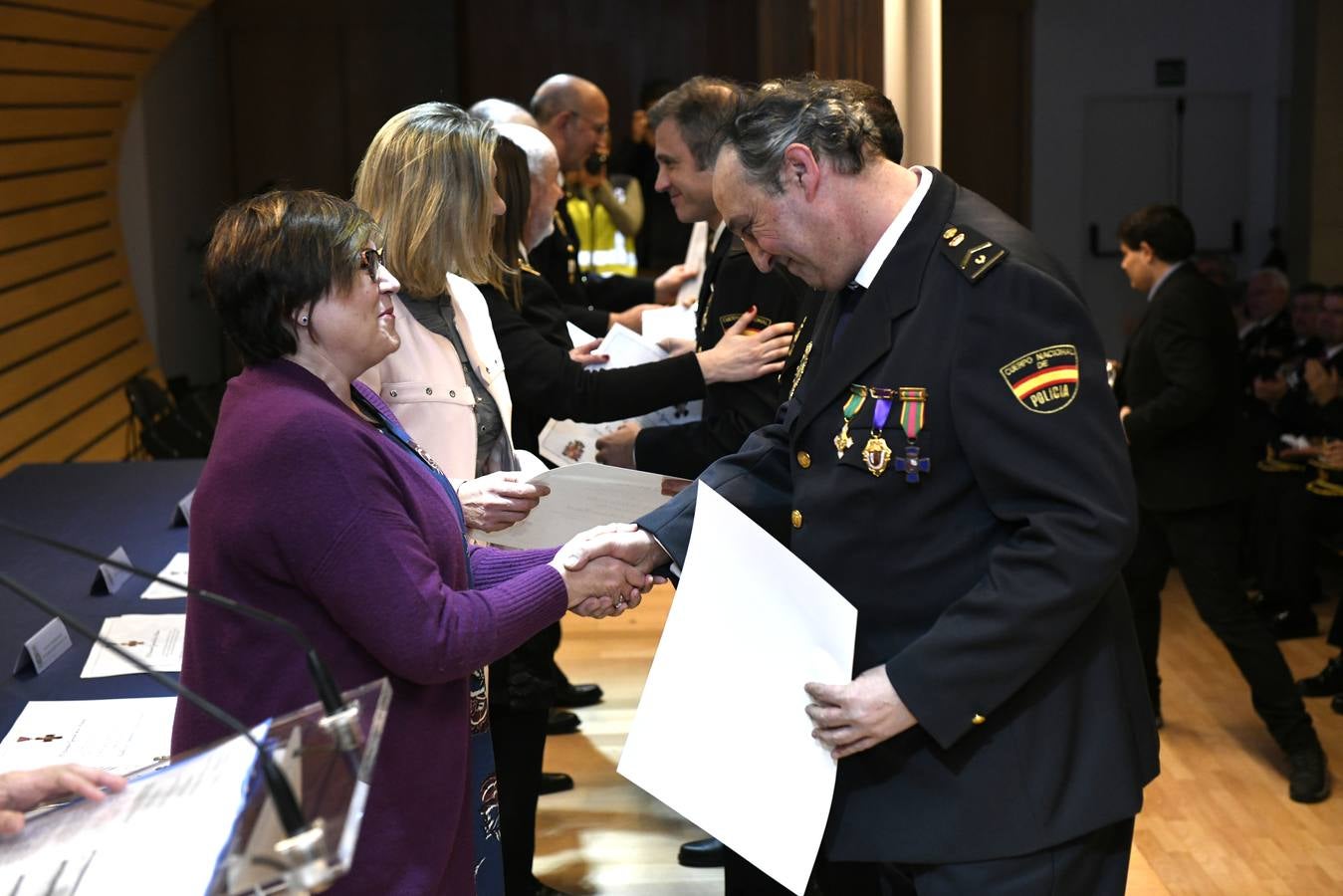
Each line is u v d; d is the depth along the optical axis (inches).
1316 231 324.5
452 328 90.6
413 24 373.7
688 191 105.7
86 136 307.6
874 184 67.9
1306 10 322.3
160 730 76.5
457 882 65.9
